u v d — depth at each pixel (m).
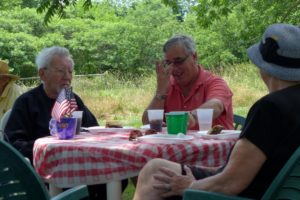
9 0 30.23
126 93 18.00
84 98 17.33
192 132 3.33
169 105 4.17
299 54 2.19
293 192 2.00
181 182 2.48
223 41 22.53
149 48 28.11
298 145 2.08
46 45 26.89
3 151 1.96
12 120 3.79
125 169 2.66
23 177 1.98
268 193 1.97
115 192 2.70
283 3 10.44
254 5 10.85
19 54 25.89
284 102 2.12
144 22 28.48
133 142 2.86
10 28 27.45
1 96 4.45
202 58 23.56
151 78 20.28
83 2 8.00
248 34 11.30
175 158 2.68
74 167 2.74
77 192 2.17
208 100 3.88
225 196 2.06
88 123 4.18
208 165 2.77
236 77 18.56
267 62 2.24
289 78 2.19
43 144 2.86
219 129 3.04
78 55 28.11
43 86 3.97
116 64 27.95
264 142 2.08
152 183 2.56
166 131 3.37
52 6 7.23
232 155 2.16
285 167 1.93
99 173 2.69
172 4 10.16
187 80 4.04
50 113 3.89
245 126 2.15
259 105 2.12
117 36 28.11
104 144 2.78
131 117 14.65
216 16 10.52
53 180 2.80
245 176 2.12
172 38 4.08
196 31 25.56
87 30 28.78
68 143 2.83
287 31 2.22
